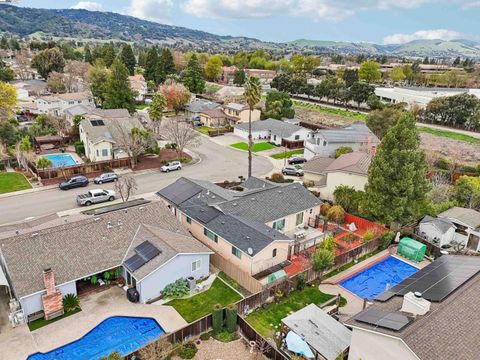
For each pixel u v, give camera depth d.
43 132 70.31
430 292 23.06
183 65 176.12
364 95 112.81
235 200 39.19
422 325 18.92
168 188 43.78
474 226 39.09
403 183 38.47
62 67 140.75
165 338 23.22
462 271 25.66
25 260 26.70
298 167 62.41
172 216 34.97
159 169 58.75
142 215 33.69
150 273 27.56
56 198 46.69
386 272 34.72
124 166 58.59
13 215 41.72
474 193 47.31
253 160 66.06
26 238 28.05
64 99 93.31
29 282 25.52
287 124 79.75
